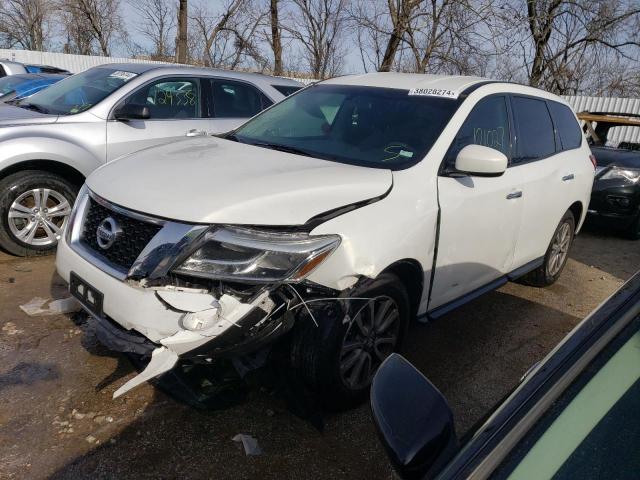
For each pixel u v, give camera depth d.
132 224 2.66
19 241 4.74
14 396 2.92
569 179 4.78
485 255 3.79
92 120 5.02
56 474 2.44
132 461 2.56
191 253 2.47
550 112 4.79
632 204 7.38
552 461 1.23
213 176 2.85
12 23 28.88
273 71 21.05
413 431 1.46
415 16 15.48
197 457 2.63
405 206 3.01
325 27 20.08
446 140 3.41
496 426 1.37
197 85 5.79
